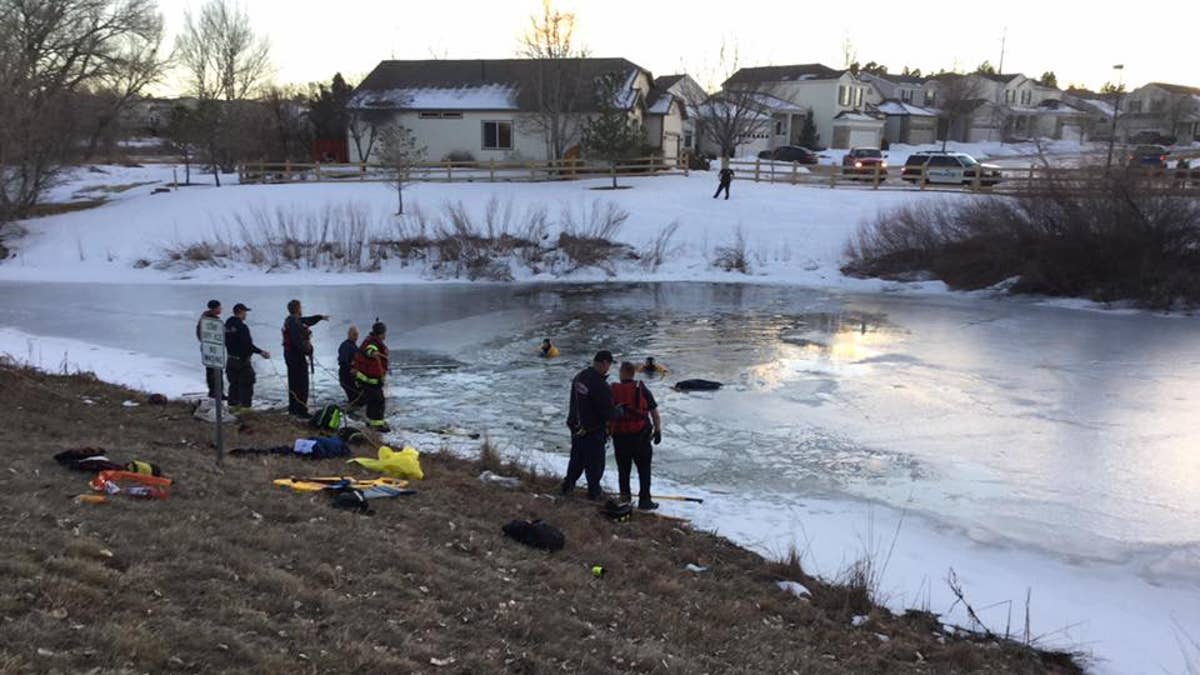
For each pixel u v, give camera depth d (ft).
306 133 174.29
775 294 95.09
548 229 113.50
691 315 81.35
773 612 24.86
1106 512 35.14
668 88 196.34
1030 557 30.94
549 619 20.07
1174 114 253.65
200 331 31.17
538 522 27.30
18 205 117.60
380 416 44.19
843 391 53.72
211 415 41.63
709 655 20.49
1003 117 265.34
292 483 28.48
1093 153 157.58
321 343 66.64
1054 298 92.48
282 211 118.32
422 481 32.58
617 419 32.96
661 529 31.07
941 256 103.14
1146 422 47.44
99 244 110.42
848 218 116.16
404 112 152.87
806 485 37.88
